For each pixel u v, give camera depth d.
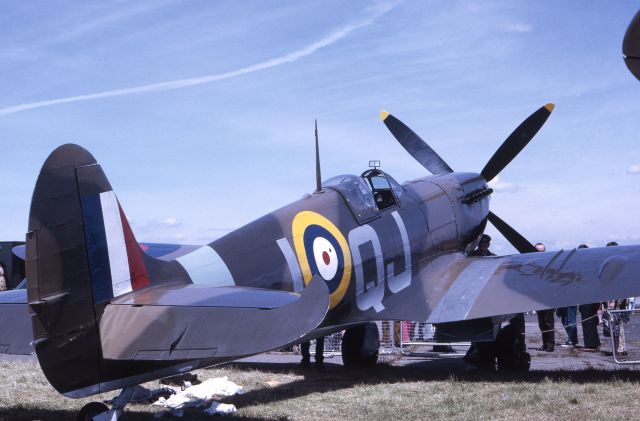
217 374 9.27
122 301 5.52
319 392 7.66
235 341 4.81
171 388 7.62
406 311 8.98
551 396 6.97
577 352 11.51
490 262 9.78
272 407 6.80
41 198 5.23
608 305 12.69
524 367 9.29
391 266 9.30
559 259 8.91
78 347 5.27
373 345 10.32
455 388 7.73
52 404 7.03
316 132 8.90
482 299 8.56
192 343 4.93
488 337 8.64
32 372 9.20
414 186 10.95
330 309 8.18
